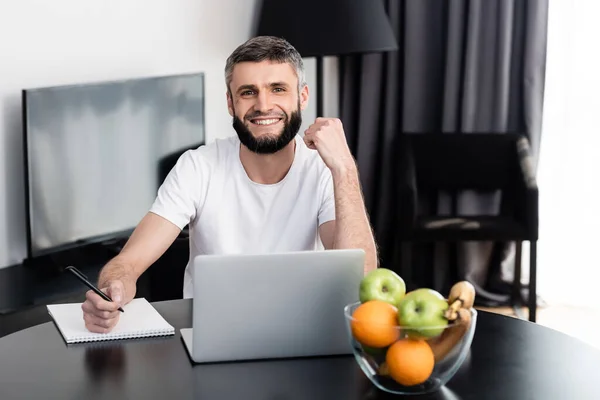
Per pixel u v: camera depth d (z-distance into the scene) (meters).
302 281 2.05
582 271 5.18
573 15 5.00
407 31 5.19
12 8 3.64
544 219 5.21
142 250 2.69
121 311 2.23
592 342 4.59
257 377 1.99
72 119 3.71
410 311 1.81
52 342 2.18
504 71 5.02
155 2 4.31
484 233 4.65
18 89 3.70
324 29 4.58
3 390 1.91
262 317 2.06
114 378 1.98
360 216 2.67
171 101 4.23
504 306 5.14
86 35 3.97
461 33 5.08
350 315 1.95
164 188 2.83
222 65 4.79
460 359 1.87
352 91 5.41
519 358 2.10
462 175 4.95
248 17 4.95
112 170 3.92
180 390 1.92
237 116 2.74
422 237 4.66
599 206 5.11
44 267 3.74
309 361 2.08
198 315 2.03
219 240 2.86
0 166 3.66
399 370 1.82
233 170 2.85
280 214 2.86
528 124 5.04
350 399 1.88
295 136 2.90
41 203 3.60
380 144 5.39
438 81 5.23
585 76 5.03
